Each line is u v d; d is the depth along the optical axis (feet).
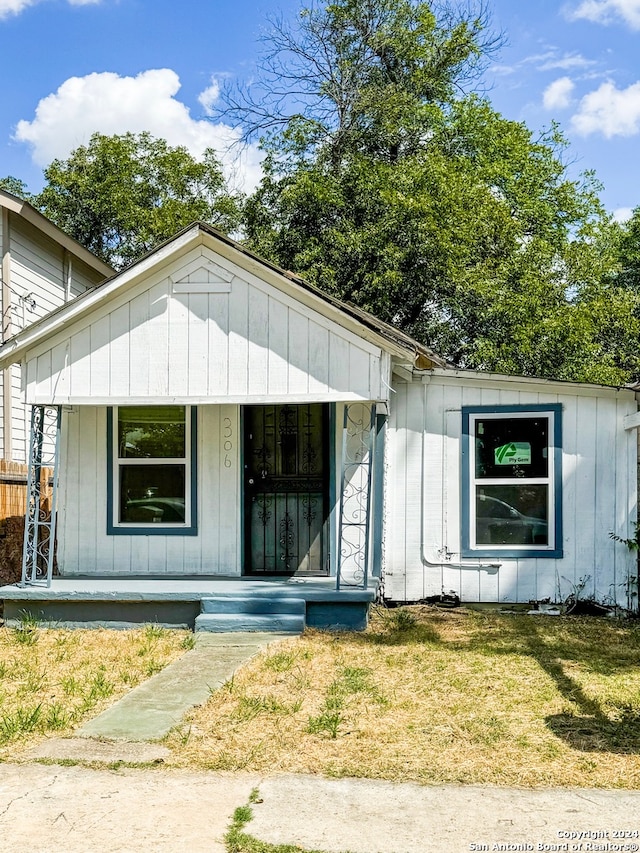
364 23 78.28
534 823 13.26
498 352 62.90
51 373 29.71
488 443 33.17
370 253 64.75
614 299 74.90
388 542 33.42
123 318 29.48
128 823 13.25
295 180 69.26
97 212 99.30
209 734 17.58
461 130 84.33
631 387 31.53
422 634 27.55
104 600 29.14
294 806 13.94
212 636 27.17
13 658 24.75
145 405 31.50
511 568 32.60
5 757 16.30
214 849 12.41
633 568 31.73
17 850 12.36
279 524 33.06
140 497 33.76
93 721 18.49
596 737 17.35
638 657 24.73
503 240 69.05
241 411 33.27
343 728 17.93
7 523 39.17
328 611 28.48
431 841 12.66
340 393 28.25
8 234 45.60
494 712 19.03
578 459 32.35
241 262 28.78
